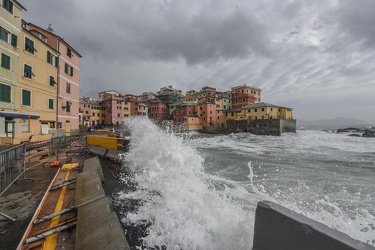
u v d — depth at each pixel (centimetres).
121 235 252
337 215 395
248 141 2692
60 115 2003
